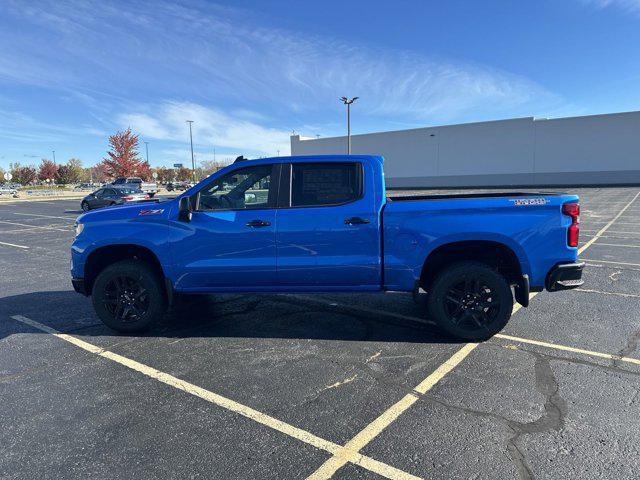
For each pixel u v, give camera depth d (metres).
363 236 4.27
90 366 3.94
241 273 4.42
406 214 4.21
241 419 3.02
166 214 4.49
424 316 5.18
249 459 2.58
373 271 4.32
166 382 3.60
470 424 2.90
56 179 89.75
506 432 2.79
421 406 3.14
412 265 4.25
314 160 4.41
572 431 2.79
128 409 3.18
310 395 3.34
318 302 5.82
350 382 3.54
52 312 5.65
